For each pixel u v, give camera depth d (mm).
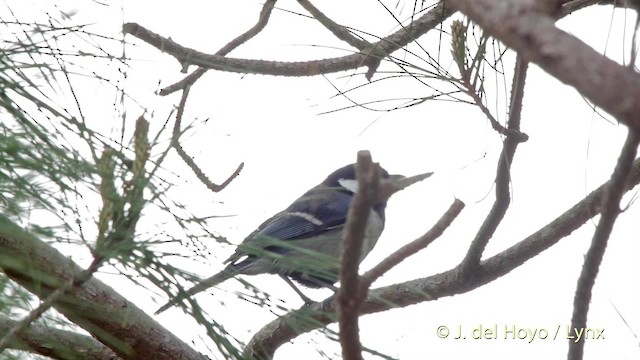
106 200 3844
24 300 4051
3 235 4062
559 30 2645
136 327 5453
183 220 3938
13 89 3902
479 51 5477
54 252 4340
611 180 4652
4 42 4246
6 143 3699
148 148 3898
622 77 2518
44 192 3785
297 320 4027
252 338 6703
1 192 3738
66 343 5195
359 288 4035
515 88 5871
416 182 3793
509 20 2695
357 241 3918
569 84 2609
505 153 6047
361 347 4184
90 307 4453
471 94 5590
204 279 3938
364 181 3756
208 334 3914
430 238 3971
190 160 4969
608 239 4934
